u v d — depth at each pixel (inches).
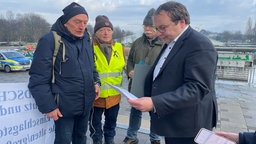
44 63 100.1
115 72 145.5
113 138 157.3
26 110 109.3
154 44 147.7
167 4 79.6
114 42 151.3
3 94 100.7
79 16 104.3
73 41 108.0
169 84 80.6
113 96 146.6
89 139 167.6
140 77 99.7
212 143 65.6
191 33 79.7
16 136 106.7
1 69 692.1
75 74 107.0
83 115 116.5
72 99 108.1
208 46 76.7
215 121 88.2
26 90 108.4
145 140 168.4
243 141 72.9
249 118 228.1
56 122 112.0
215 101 86.6
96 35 142.8
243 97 321.4
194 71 75.1
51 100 102.0
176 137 82.2
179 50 79.4
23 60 698.8
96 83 128.1
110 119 153.1
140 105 74.2
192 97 74.3
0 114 100.2
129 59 159.9
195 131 80.3
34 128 113.3
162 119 83.2
